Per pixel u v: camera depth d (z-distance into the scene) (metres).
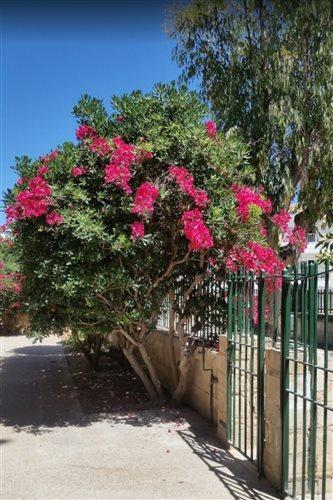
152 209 6.18
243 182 8.13
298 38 9.80
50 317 7.30
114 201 6.61
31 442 6.11
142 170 6.69
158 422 6.89
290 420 4.65
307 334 4.20
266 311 5.60
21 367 11.76
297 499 4.39
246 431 5.43
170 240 6.99
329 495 4.52
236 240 6.63
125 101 6.90
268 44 9.83
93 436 6.32
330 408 3.72
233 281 5.77
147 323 7.37
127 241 6.33
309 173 10.31
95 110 6.86
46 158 7.01
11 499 4.46
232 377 5.75
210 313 7.51
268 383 4.80
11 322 19.14
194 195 6.36
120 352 11.98
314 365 4.01
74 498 4.46
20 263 7.62
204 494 4.52
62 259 6.54
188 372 7.79
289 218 8.42
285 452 4.43
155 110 6.99
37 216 6.39
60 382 9.91
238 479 4.86
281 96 9.62
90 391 9.05
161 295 7.32
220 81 10.02
